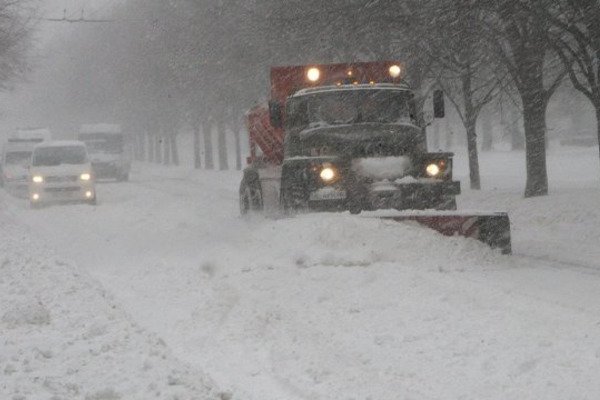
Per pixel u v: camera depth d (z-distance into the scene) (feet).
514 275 65.26
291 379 39.04
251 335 47.88
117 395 33.27
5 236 89.71
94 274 73.20
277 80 101.30
